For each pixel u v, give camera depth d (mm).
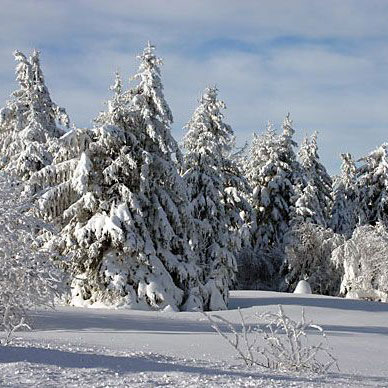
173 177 27031
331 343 13047
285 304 26406
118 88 27203
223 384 5250
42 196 24906
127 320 17703
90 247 24625
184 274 26266
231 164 35938
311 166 51156
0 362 5836
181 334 13703
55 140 26062
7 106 34844
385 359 10883
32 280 15664
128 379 5270
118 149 26141
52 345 9016
